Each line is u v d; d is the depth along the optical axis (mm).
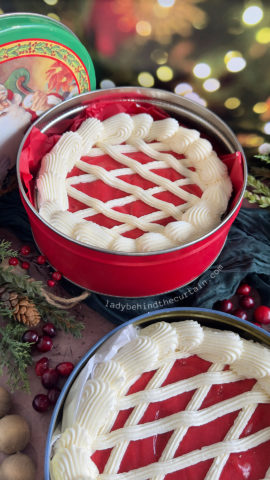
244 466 515
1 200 684
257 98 666
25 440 566
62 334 633
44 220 554
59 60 621
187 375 553
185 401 541
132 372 549
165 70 668
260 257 646
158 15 609
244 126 702
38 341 610
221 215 598
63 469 501
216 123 638
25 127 645
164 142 637
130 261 549
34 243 669
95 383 537
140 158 624
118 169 615
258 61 628
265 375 545
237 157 600
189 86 679
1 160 649
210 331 571
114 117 636
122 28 632
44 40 591
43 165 609
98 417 525
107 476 506
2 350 579
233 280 633
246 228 674
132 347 556
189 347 560
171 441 521
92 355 554
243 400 540
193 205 596
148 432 525
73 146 612
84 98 640
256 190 666
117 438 522
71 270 597
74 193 596
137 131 633
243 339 570
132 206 596
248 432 530
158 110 664
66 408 535
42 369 598
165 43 636
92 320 643
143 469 511
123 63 673
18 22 569
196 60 646
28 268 642
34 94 627
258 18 588
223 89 668
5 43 567
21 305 591
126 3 604
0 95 600
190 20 605
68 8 626
